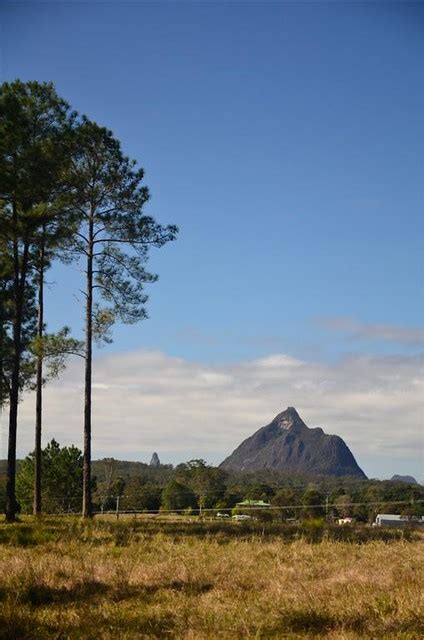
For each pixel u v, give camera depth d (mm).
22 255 27031
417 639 6711
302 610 7844
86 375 25969
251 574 10766
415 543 16453
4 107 23312
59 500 58156
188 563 11844
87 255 27125
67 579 10039
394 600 8242
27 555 12289
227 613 7945
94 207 27078
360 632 7125
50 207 24328
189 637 6906
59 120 25344
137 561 11953
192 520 28688
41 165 23297
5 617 7645
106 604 8516
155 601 8812
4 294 25922
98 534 16859
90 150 26141
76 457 60188
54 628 7402
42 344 24906
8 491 23656
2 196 23938
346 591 9133
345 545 15508
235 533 19094
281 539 16406
